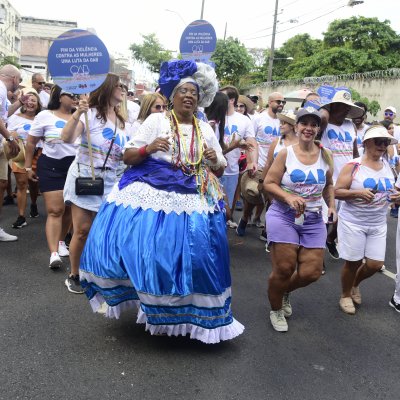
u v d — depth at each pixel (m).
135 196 3.60
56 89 5.45
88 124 4.48
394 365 3.79
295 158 4.02
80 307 4.34
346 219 4.69
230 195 6.65
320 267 4.07
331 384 3.44
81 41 4.43
